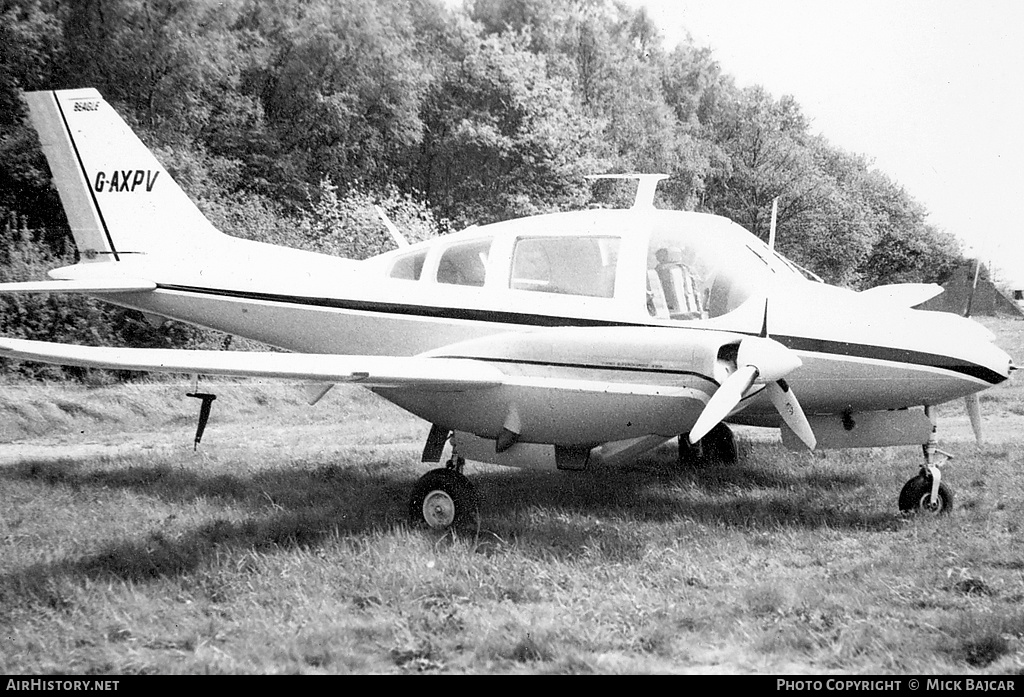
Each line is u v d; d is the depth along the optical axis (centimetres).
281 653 410
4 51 1792
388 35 2561
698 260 663
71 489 754
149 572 520
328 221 2055
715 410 537
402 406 651
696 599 470
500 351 609
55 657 411
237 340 1658
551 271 675
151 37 2009
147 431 1234
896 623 434
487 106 2506
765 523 634
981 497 693
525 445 630
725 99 3575
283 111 2462
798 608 454
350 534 584
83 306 1512
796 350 628
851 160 3800
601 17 3316
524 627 430
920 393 632
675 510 678
